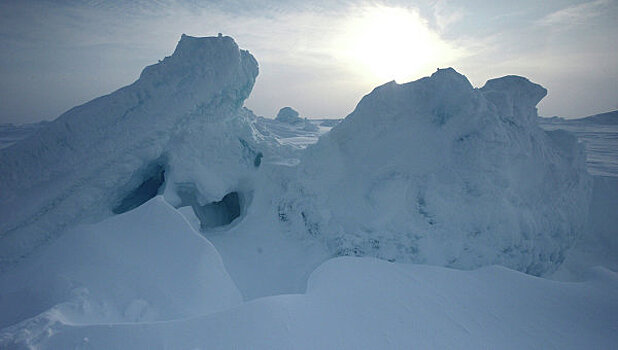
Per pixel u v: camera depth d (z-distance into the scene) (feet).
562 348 9.36
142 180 23.76
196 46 23.73
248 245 19.81
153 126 21.34
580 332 10.05
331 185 20.26
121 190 21.74
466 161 18.35
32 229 18.13
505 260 17.84
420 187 18.52
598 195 28.27
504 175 18.37
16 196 19.02
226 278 13.48
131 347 8.31
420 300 11.35
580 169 22.95
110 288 11.31
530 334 9.89
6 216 17.97
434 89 20.22
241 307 9.89
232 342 8.60
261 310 9.75
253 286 16.30
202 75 22.74
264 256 18.86
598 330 10.12
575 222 21.36
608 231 25.38
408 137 19.95
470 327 10.07
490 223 17.71
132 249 13.23
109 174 20.35
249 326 9.14
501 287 12.66
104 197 20.52
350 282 12.38
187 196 24.13
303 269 17.62
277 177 22.95
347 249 17.66
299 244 19.65
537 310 11.16
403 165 19.22
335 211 19.24
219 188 23.02
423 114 20.44
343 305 10.66
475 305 11.34
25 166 19.80
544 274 20.31
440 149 19.17
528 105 22.17
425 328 9.80
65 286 11.04
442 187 18.22
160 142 21.59
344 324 9.66
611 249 24.36
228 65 23.08
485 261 17.44
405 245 17.19
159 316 10.78
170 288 11.68
